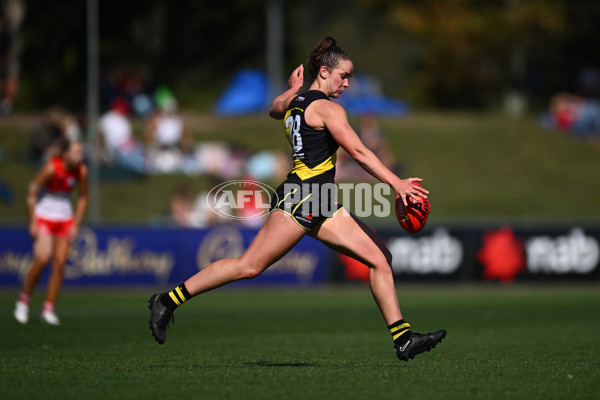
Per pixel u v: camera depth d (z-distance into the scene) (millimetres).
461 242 64688
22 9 100062
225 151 87375
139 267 61375
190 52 128125
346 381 19406
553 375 20594
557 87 151750
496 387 18672
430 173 94875
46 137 84750
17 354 25422
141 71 106125
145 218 80812
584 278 66000
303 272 63469
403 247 64188
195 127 97875
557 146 103312
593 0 144000
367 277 63969
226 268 19984
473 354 26328
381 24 173125
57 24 108625
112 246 61094
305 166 19484
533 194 93000
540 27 125688
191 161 87250
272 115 21234
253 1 122125
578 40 148500
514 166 98125
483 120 108250
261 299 54594
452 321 40281
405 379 19781
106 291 59875
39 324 36594
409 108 132625
